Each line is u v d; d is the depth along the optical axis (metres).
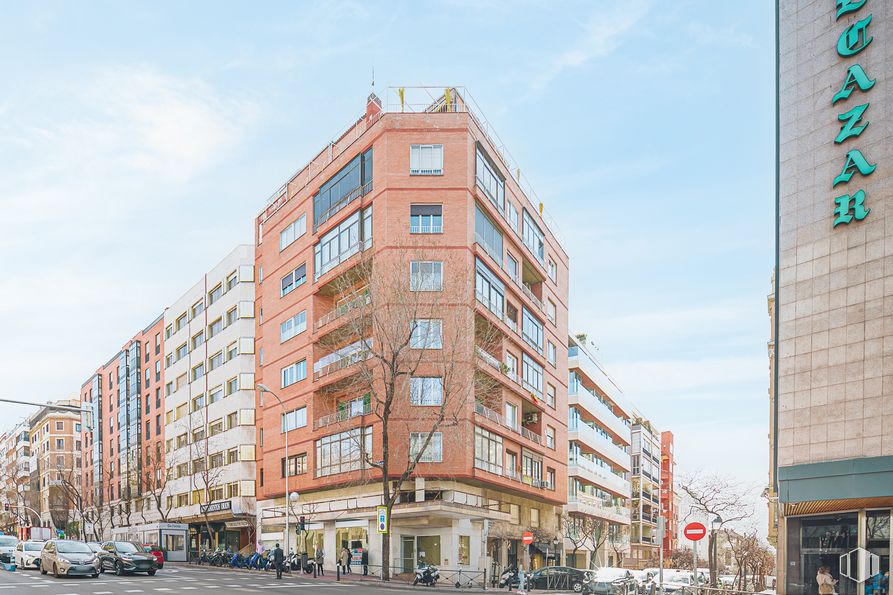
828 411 21.77
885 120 21.59
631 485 83.56
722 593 23.36
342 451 42.59
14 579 31.59
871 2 22.36
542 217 55.25
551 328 55.66
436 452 38.88
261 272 55.44
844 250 22.09
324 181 47.03
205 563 51.69
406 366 38.78
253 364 58.94
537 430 51.62
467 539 40.66
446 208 40.50
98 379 94.50
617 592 30.88
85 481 97.75
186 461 66.94
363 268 39.16
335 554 44.19
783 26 24.78
